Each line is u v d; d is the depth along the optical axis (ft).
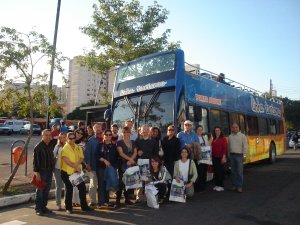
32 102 34.65
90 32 57.82
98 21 57.77
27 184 35.42
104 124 38.52
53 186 36.06
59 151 28.14
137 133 34.73
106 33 57.88
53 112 36.68
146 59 37.73
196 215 25.55
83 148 33.30
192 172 30.60
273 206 28.22
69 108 266.77
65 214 26.35
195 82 37.50
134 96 37.47
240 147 34.65
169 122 33.76
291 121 231.50
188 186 30.14
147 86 36.17
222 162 34.63
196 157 32.53
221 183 35.19
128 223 23.58
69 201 26.89
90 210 27.35
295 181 40.83
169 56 35.78
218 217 24.99
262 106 58.95
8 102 34.96
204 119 38.34
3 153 67.77
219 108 42.39
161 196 29.14
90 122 42.47
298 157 78.13
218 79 44.47
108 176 27.81
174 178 30.12
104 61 58.03
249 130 51.24
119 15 57.31
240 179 34.45
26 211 27.61
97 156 28.12
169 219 24.49
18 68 33.22
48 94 35.17
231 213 26.09
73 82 265.54
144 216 25.36
